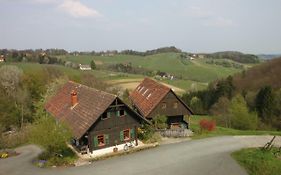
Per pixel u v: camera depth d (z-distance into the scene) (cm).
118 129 3812
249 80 11688
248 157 3359
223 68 17912
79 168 3231
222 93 10838
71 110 4281
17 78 7856
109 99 3675
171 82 13975
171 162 3322
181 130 4528
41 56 15825
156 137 4194
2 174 3212
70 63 15438
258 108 8850
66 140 3406
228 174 2970
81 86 4784
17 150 4228
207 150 3738
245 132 4806
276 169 2978
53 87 7319
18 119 6619
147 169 3130
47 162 3425
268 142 3912
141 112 5044
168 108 4891
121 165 3272
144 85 5897
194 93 11888
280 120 7988
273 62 12131
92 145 3616
